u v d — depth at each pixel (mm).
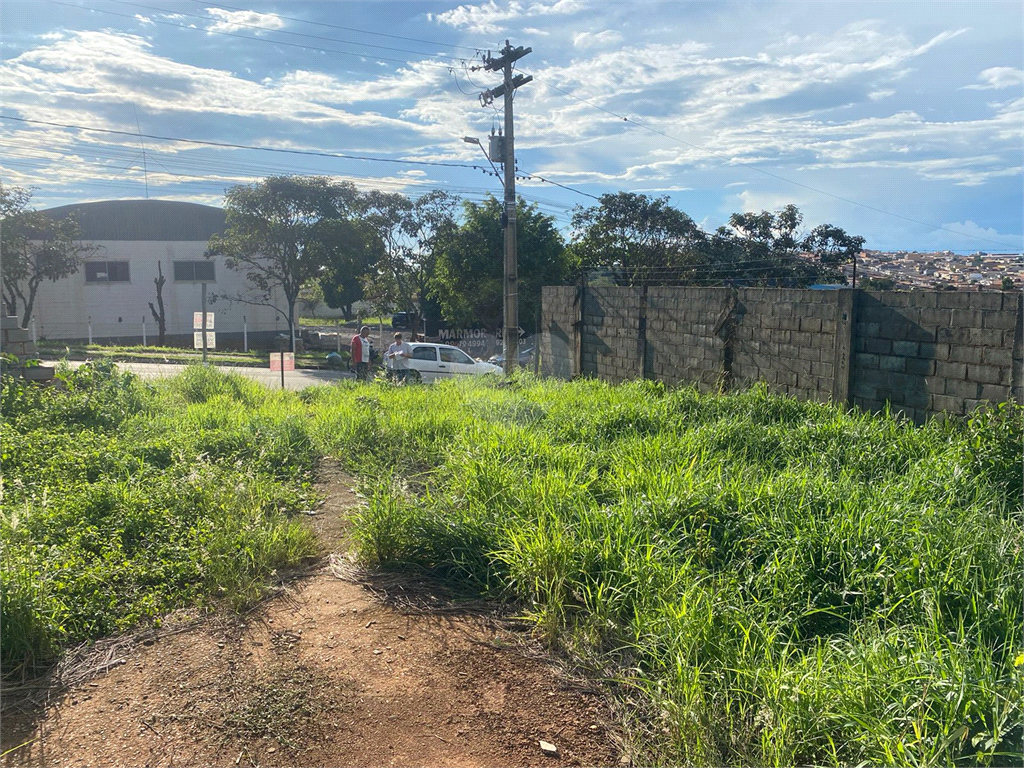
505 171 20938
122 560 4855
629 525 4762
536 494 5559
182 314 42062
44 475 6719
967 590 3766
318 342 42594
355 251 38406
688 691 3205
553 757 3154
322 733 3289
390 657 3939
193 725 3322
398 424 9156
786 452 7086
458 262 32188
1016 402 7621
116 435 8875
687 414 9344
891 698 2994
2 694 3559
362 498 6555
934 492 5383
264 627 4270
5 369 11984
